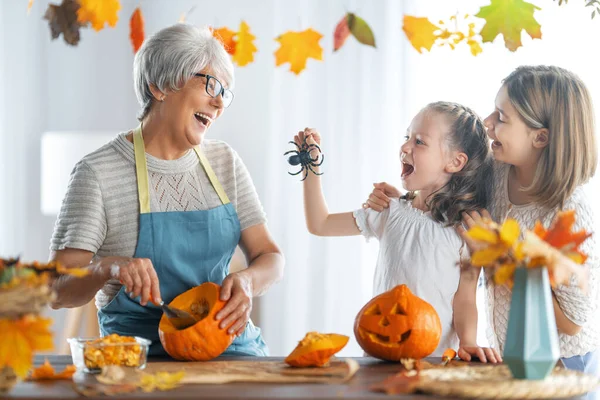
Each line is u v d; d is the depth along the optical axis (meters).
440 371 1.32
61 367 1.44
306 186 2.04
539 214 1.73
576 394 1.17
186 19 3.61
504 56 2.93
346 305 3.28
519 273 1.22
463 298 1.75
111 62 3.69
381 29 3.19
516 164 1.78
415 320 1.49
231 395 1.15
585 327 1.74
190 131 1.80
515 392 1.12
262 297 3.41
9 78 3.73
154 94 1.80
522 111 1.73
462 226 1.79
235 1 3.57
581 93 1.75
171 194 1.82
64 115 3.71
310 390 1.19
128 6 3.67
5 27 3.72
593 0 2.08
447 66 3.04
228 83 1.83
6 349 1.06
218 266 1.83
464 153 1.83
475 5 3.03
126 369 1.34
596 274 1.69
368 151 3.22
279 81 3.38
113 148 1.83
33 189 3.73
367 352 1.54
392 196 1.97
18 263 1.17
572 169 1.71
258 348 1.86
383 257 1.85
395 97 3.17
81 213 1.74
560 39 2.80
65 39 1.74
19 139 3.73
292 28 3.39
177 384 1.25
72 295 1.70
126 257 1.62
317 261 3.32
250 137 3.58
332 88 3.28
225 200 1.87
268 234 1.94
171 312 1.53
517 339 1.21
